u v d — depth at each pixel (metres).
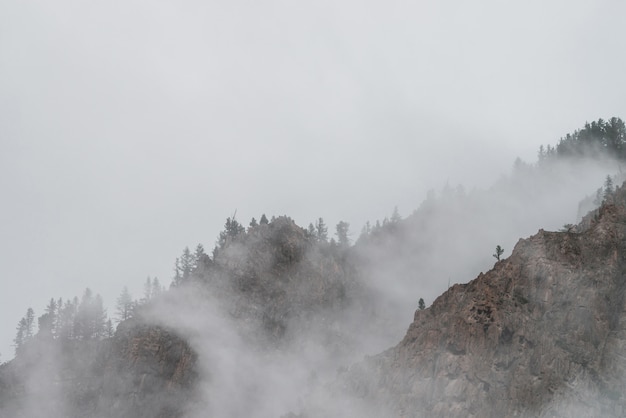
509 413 79.56
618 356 79.00
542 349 83.38
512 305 90.50
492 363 85.88
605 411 75.94
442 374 88.44
